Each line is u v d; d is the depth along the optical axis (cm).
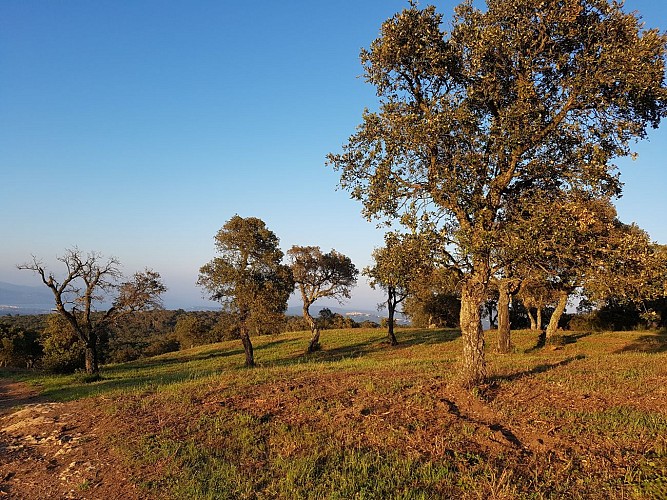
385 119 1130
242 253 2848
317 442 859
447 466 716
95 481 808
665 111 994
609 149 1029
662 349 2362
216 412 1113
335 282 3822
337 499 630
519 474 681
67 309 2706
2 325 5409
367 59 1166
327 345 4003
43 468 900
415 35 1091
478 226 960
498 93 1070
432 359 1984
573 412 918
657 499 572
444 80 1130
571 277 988
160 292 3002
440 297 5044
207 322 8488
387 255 1152
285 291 3000
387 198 1115
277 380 1446
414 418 946
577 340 2934
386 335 4334
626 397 1013
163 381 1831
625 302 941
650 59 912
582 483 638
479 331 1130
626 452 712
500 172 1075
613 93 964
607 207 1527
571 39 997
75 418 1232
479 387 1098
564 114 1016
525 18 1016
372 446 831
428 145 1045
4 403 1658
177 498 689
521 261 938
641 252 882
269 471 760
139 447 920
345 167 1195
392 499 627
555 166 1055
